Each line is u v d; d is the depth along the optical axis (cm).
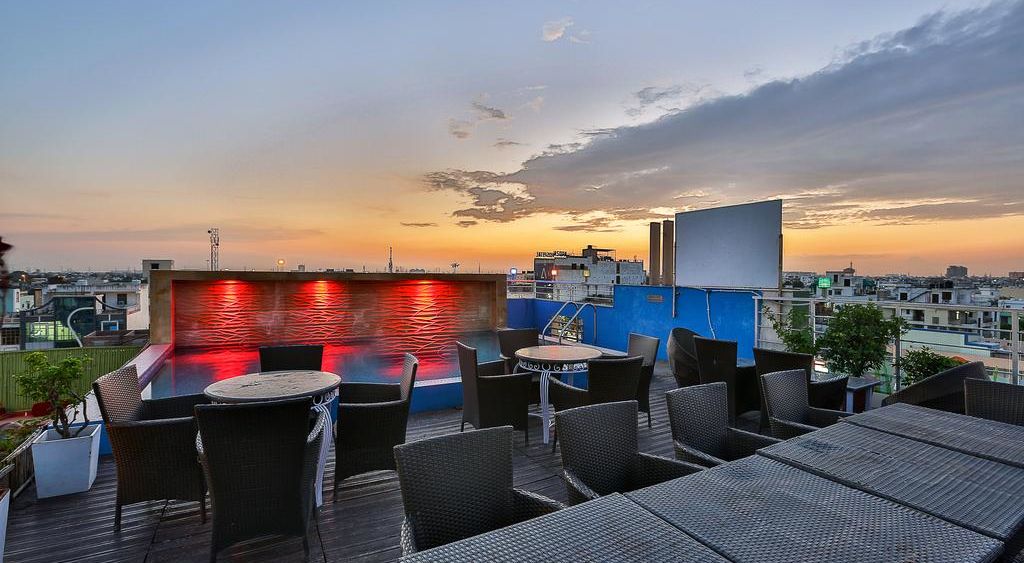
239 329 802
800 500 137
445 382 512
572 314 1012
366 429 300
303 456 227
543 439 410
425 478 151
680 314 798
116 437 254
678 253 788
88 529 261
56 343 1528
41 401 323
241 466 217
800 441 189
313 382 311
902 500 136
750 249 674
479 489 161
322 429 275
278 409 217
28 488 310
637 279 1608
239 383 308
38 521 270
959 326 444
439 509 153
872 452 176
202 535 255
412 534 139
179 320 769
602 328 949
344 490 308
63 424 321
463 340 912
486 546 111
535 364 411
